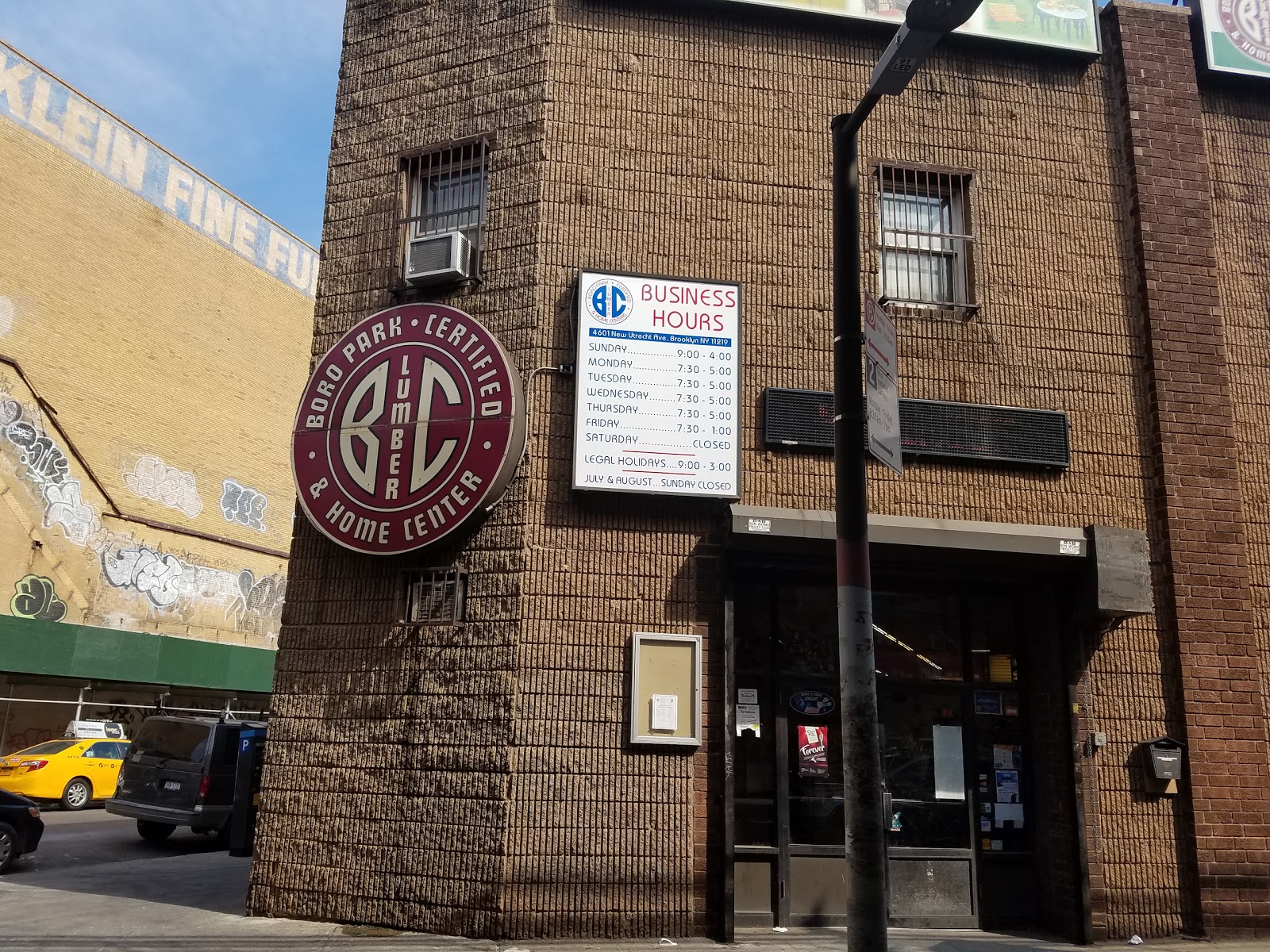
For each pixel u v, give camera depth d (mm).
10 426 21141
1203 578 9031
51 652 19984
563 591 8312
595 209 9133
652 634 8273
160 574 24609
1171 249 9742
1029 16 10086
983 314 9430
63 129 22891
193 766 14398
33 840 11625
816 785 8664
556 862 7812
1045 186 9852
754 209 9359
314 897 8258
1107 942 8203
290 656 8852
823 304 9242
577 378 8586
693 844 8000
